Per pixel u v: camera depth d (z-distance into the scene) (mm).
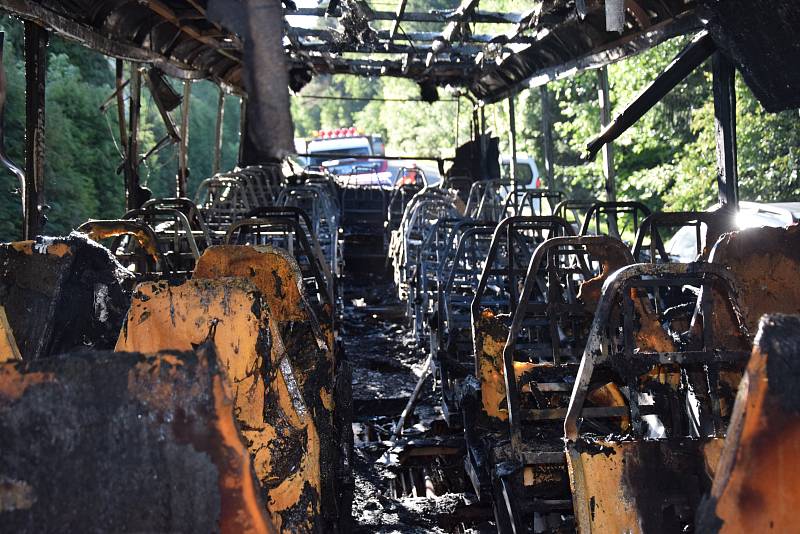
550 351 5715
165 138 11266
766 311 3736
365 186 18109
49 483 1944
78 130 17547
